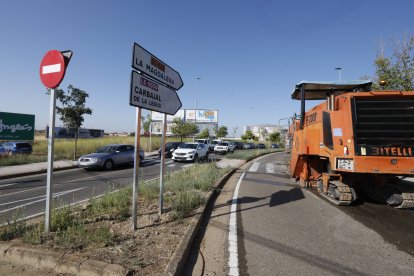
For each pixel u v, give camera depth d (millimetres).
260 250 4645
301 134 9820
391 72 14555
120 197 6863
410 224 6164
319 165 9984
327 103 8258
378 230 5734
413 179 11227
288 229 5719
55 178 13406
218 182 10812
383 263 4219
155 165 19844
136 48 4883
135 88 4906
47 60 4660
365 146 6926
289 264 4145
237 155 26328
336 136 7391
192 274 3816
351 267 4070
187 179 10258
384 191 7801
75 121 19906
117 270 3406
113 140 36094
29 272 3578
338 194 7668
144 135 63312
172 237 4715
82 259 3656
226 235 5332
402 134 6891
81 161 16531
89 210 6098
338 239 5191
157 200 7309
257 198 8641
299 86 9930
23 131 24188
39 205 7891
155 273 3492
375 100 7023
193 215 6102
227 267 4039
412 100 6934
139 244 4363
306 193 9461
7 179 13094
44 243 4156
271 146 63188
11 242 4180
